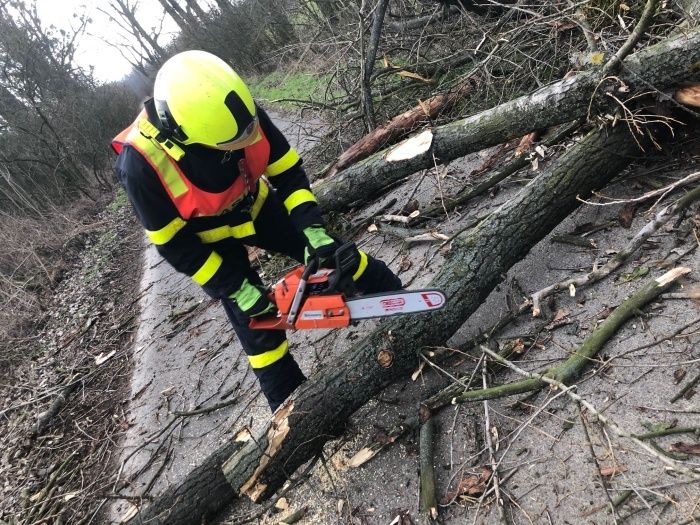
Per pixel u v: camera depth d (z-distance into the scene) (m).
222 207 1.84
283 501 2.11
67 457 3.15
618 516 1.42
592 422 1.66
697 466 1.41
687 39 2.07
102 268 6.39
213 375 3.10
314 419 2.00
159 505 2.09
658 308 1.84
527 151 2.92
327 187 3.40
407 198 3.53
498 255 2.18
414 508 1.78
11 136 9.93
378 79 4.83
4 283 6.50
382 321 2.13
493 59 3.58
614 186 2.41
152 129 1.65
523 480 1.65
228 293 1.93
